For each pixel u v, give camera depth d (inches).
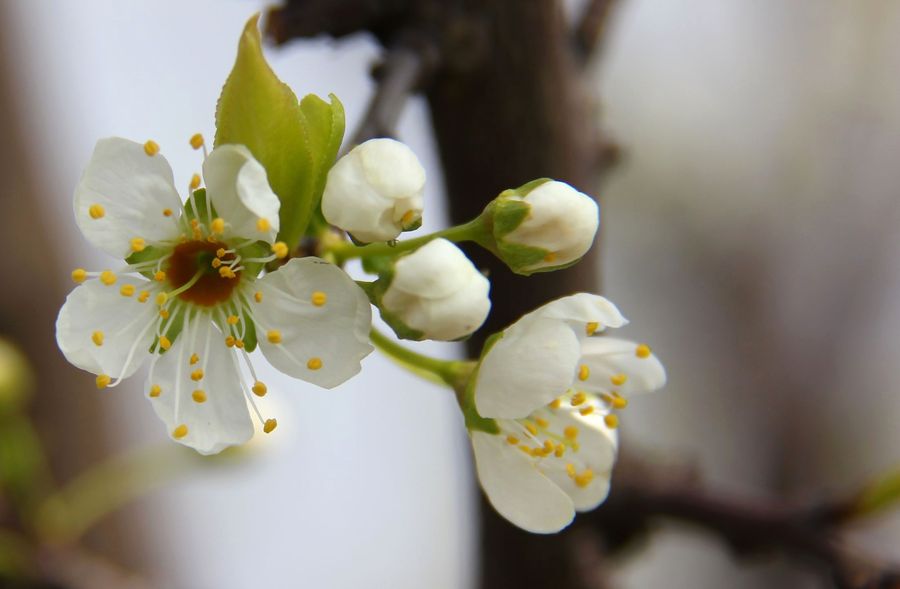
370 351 8.7
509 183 9.8
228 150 8.6
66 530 11.8
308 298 8.7
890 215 23.0
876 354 23.5
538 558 10.6
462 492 11.2
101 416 13.0
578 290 10.0
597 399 9.4
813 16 22.9
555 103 9.8
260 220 8.6
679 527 10.8
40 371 12.5
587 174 10.0
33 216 12.8
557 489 9.1
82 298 8.9
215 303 9.1
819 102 23.3
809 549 10.3
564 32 9.8
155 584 13.5
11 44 12.9
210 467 12.7
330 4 9.5
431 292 8.7
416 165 8.8
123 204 8.9
